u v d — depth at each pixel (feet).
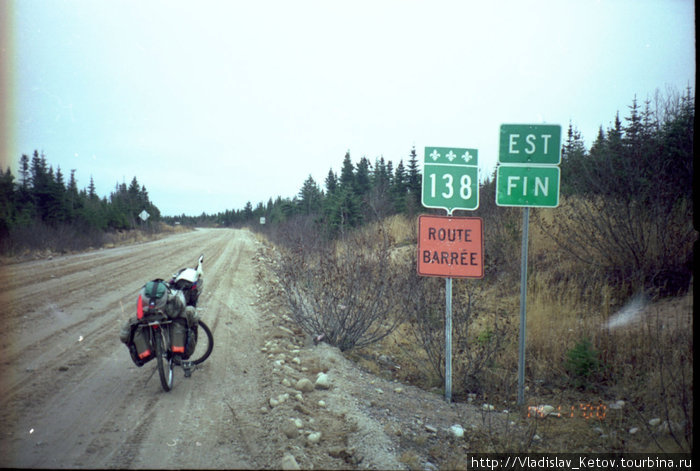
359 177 109.19
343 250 22.86
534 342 18.88
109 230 110.83
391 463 10.81
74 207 87.56
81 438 10.98
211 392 14.43
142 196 169.17
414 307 19.29
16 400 13.14
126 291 31.45
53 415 12.24
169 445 10.80
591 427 13.04
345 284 20.72
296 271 22.62
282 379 15.56
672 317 17.89
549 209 32.89
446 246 15.58
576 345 17.04
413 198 60.08
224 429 11.76
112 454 10.26
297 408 13.10
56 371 15.74
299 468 9.96
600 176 24.76
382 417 13.51
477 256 15.46
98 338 19.94
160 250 73.51
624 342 16.99
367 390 15.67
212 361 17.72
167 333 14.51
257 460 10.26
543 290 23.44
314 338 20.75
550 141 15.07
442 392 16.62
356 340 20.61
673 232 21.36
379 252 20.66
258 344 20.42
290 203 100.73
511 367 17.75
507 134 15.21
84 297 28.96
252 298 32.63
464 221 15.52
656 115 24.38
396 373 18.47
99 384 14.71
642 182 22.45
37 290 31.24
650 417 12.92
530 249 29.09
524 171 15.14
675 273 20.90
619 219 22.43
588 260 24.98
